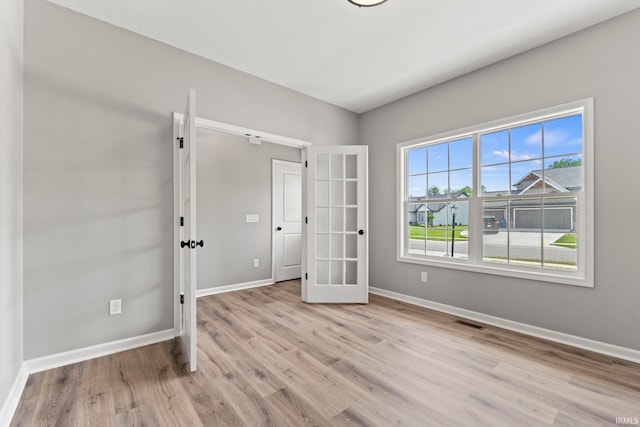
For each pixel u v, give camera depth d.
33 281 1.92
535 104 2.53
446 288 3.18
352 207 3.62
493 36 2.39
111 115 2.23
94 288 2.14
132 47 2.33
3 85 1.52
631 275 2.08
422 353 2.18
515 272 2.64
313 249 3.49
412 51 2.62
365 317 2.97
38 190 1.94
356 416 1.49
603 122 2.19
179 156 2.54
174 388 1.73
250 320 2.87
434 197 3.40
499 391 1.71
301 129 3.50
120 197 2.26
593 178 2.23
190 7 2.07
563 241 2.46
